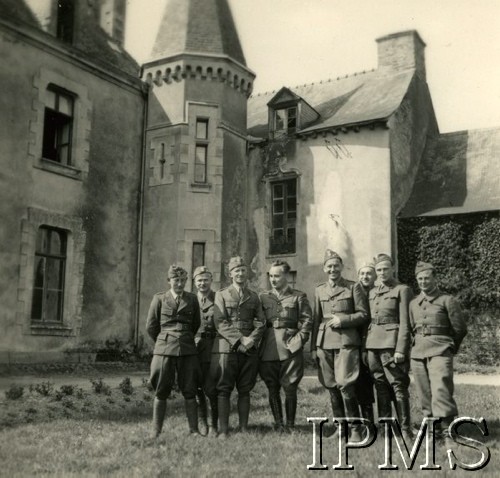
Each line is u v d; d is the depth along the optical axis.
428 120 21.73
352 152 18.70
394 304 6.32
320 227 18.89
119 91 17.09
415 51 21.27
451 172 19.67
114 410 8.21
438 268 17.81
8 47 13.77
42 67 14.59
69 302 14.87
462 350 17.48
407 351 6.11
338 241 18.53
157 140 17.58
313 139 19.42
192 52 17.56
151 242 17.19
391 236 17.95
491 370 16.22
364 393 6.59
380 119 18.12
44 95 14.57
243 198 18.97
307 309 6.67
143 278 17.05
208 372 6.34
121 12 18.86
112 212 16.47
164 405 6.14
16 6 14.24
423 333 6.06
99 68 16.19
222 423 6.11
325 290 6.61
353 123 18.52
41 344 13.98
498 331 17.14
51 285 14.71
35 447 5.66
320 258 18.73
